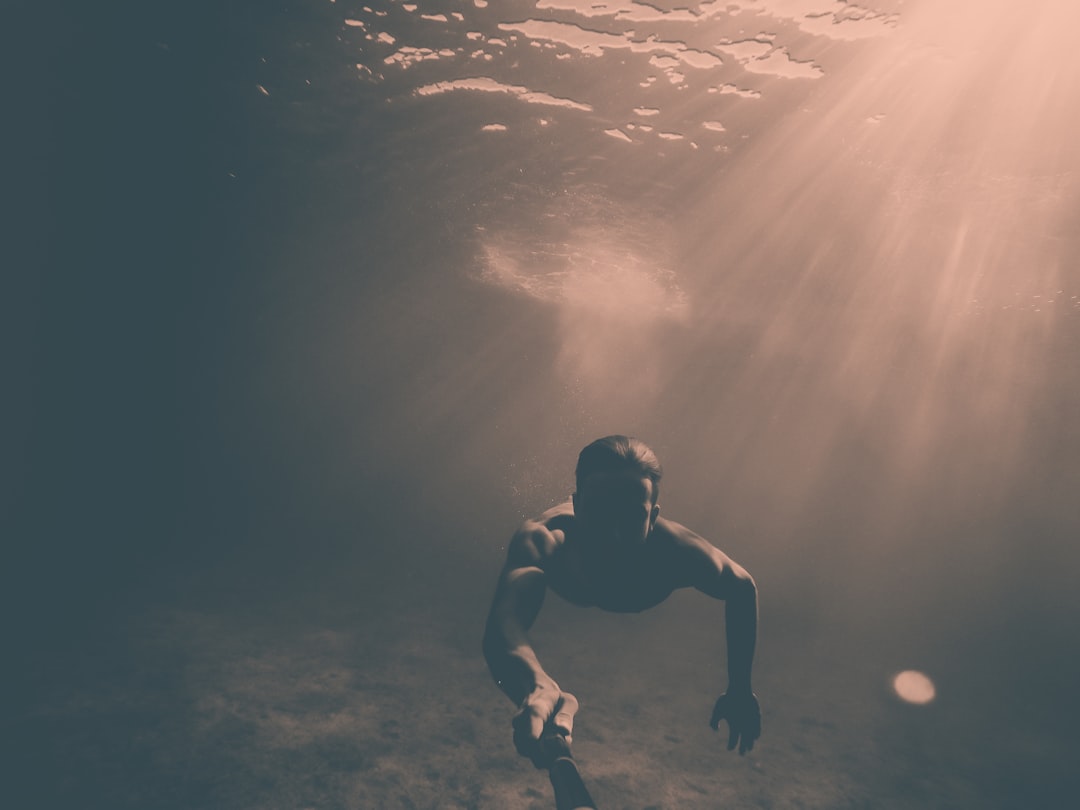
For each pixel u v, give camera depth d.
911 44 8.69
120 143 14.03
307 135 12.59
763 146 10.93
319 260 19.61
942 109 9.55
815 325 17.28
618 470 1.12
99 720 7.64
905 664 12.54
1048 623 16.34
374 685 9.25
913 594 18.67
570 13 8.76
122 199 16.73
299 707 8.40
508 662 1.01
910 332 16.34
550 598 14.45
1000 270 12.59
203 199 16.38
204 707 8.16
